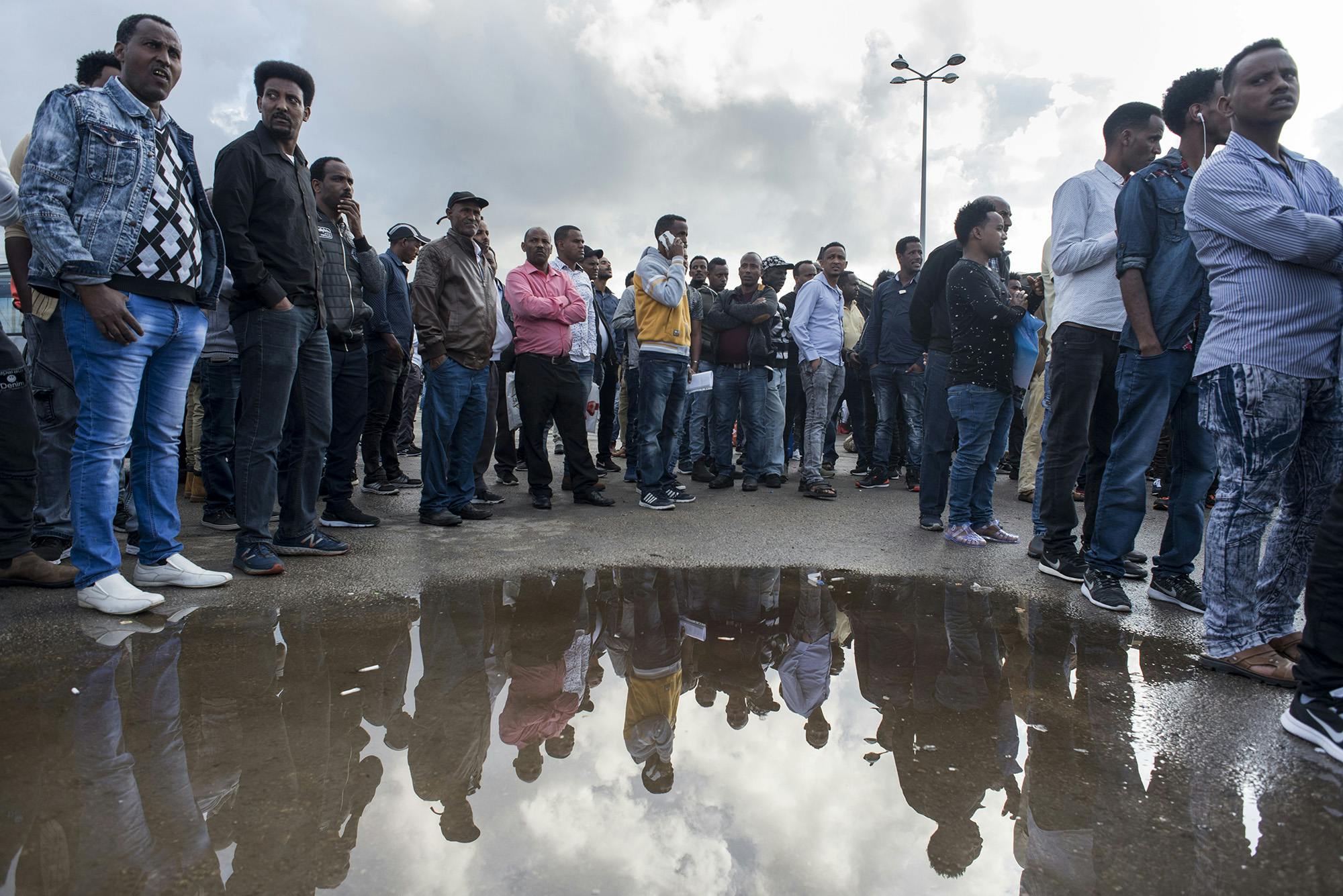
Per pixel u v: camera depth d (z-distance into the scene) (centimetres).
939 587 342
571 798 164
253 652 241
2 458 295
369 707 205
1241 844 149
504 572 354
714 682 233
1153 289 299
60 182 259
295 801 157
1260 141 240
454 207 462
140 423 302
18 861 134
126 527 392
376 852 141
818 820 157
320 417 370
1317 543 194
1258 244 229
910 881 137
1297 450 244
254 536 336
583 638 270
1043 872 140
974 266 420
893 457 740
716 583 345
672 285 518
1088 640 273
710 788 170
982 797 167
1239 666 238
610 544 418
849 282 781
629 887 134
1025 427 610
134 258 272
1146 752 188
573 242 596
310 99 345
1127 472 309
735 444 904
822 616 300
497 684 226
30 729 185
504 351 600
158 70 282
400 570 351
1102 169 356
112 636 251
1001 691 227
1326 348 230
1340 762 183
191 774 166
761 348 620
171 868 133
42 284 279
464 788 166
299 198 340
